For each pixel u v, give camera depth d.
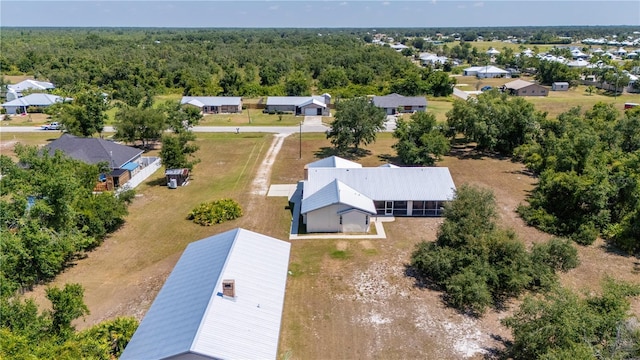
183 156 48.66
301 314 25.81
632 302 27.02
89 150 48.56
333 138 63.72
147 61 129.50
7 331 18.23
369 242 34.75
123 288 28.53
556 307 20.19
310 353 22.66
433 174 41.22
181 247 34.06
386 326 24.81
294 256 32.56
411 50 197.38
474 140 62.06
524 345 20.88
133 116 60.78
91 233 33.62
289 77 117.06
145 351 18.25
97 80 112.69
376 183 40.25
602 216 36.34
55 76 111.25
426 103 87.81
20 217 28.72
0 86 101.12
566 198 37.69
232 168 54.25
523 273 27.39
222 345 18.08
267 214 40.25
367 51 157.88
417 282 29.14
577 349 17.70
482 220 30.17
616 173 38.91
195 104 89.19
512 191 46.12
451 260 28.22
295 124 80.12
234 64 134.12
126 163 49.00
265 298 21.84
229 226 37.75
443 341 23.61
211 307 19.84
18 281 27.16
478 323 25.11
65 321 20.86
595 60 146.75
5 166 30.30
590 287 28.75
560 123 59.22
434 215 39.62
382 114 60.50
